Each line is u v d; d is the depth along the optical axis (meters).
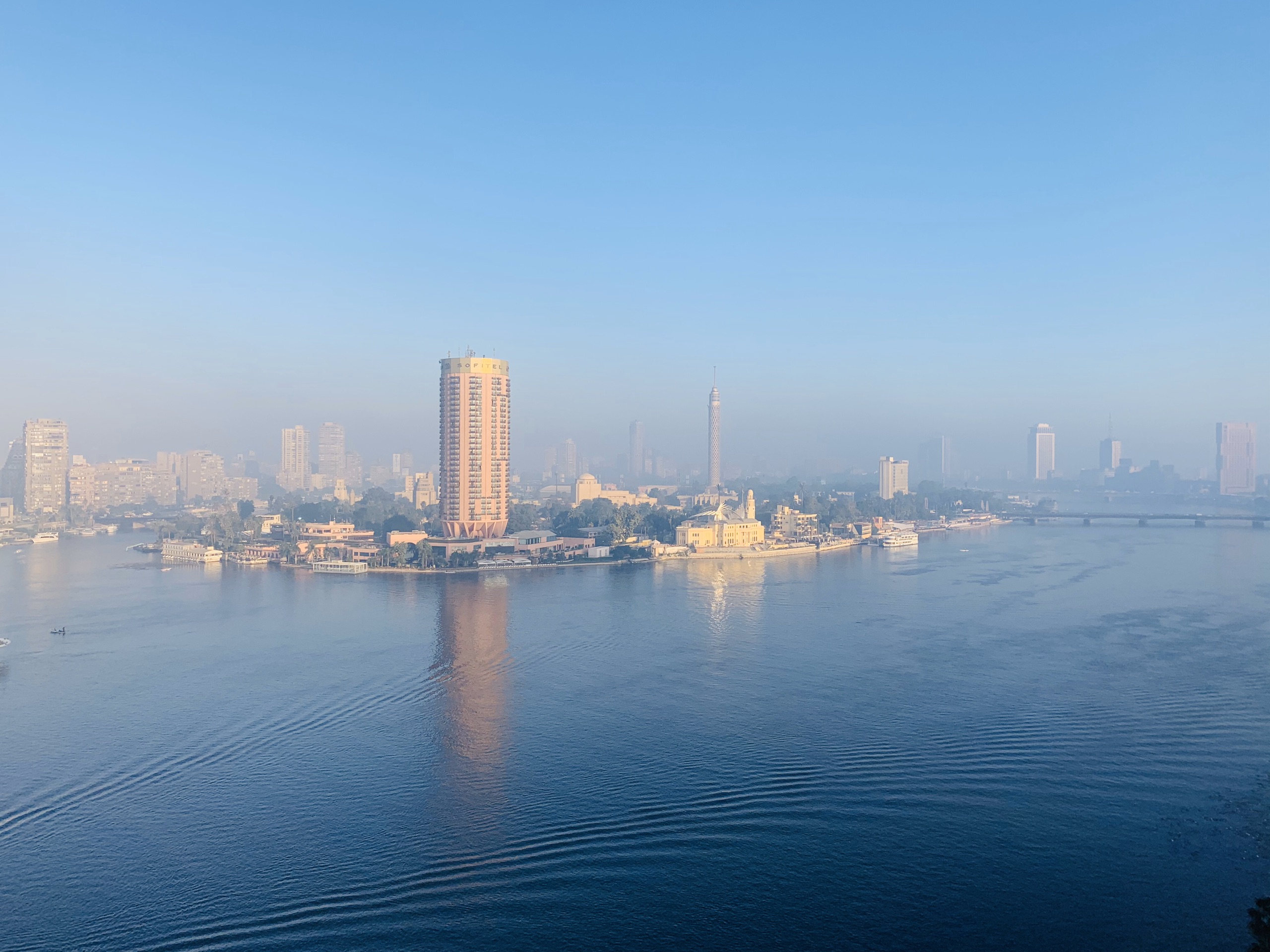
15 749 172.12
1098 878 125.00
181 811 146.00
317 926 114.88
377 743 174.62
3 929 114.56
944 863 129.25
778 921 116.06
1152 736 174.38
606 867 128.38
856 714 189.12
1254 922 94.19
